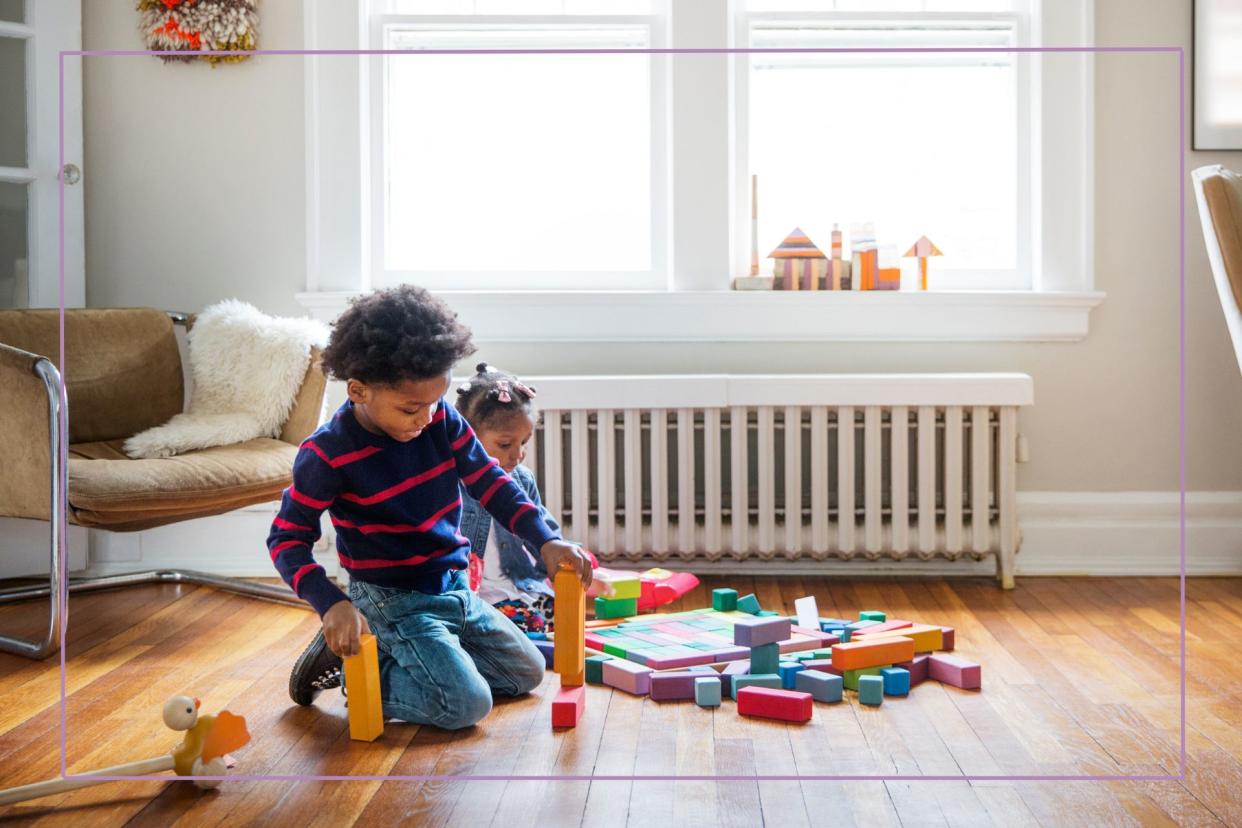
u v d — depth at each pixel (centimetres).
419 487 175
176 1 286
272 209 297
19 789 141
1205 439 295
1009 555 278
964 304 290
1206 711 179
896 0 303
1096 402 296
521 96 307
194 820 137
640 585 240
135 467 221
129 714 180
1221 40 288
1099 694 188
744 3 300
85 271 298
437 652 170
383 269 303
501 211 309
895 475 278
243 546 297
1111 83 292
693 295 290
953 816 137
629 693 188
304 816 138
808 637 210
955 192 305
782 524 286
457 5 305
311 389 256
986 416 276
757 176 303
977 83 303
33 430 214
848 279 296
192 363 267
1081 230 292
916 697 187
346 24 293
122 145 296
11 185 283
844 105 305
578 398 277
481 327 294
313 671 178
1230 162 292
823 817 137
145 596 267
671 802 141
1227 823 136
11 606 260
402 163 308
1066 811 139
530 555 222
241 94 295
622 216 308
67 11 285
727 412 292
